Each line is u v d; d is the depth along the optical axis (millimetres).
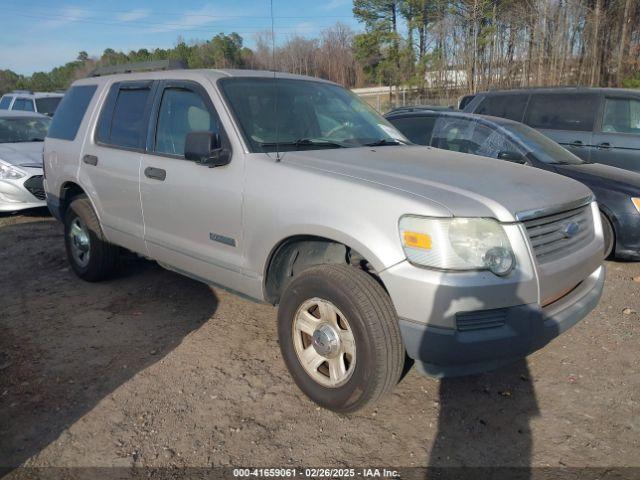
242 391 3449
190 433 3039
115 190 4617
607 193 5883
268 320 4492
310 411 3246
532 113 8844
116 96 4840
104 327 4355
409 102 31016
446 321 2678
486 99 9500
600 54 24719
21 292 5156
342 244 3242
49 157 5555
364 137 4230
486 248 2729
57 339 4148
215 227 3738
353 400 3002
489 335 2736
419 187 2973
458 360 2732
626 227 5785
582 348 4008
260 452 2893
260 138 3688
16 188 7977
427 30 34438
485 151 6742
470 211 2770
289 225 3207
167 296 4996
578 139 8336
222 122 3734
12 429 3068
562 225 3162
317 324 3164
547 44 25547
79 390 3451
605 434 3031
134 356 3885
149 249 4406
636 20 24344
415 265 2740
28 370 3693
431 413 3230
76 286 5289
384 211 2854
